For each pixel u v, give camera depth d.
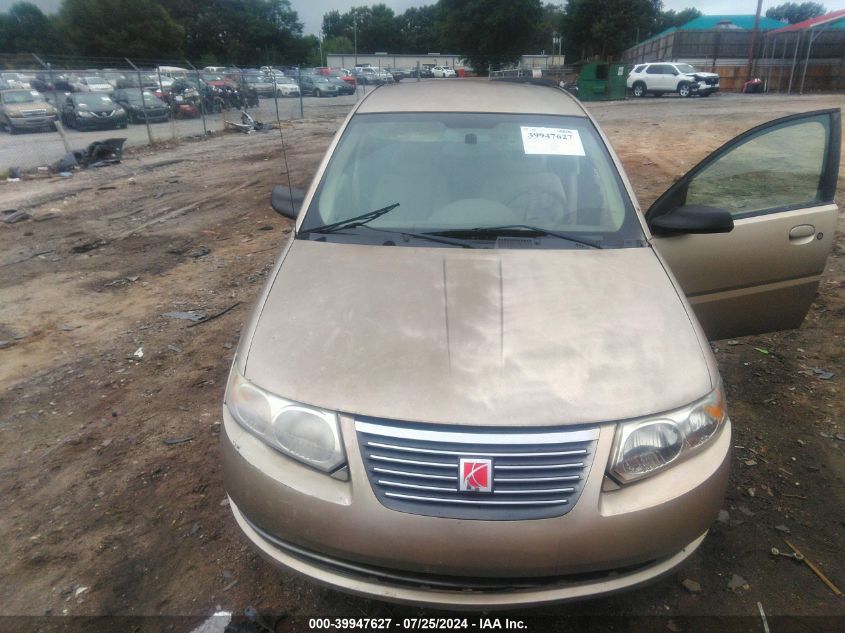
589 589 1.93
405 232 2.83
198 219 8.48
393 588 1.94
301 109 25.48
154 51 54.44
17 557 2.57
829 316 4.75
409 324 2.21
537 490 1.85
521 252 2.65
